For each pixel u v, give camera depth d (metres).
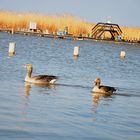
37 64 45.09
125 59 70.25
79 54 69.56
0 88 26.44
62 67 44.78
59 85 30.66
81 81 34.19
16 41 86.44
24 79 31.66
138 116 21.92
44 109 21.03
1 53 53.97
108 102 25.48
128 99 27.53
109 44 115.69
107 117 20.80
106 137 16.86
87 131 17.47
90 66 49.81
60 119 19.12
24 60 47.81
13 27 123.88
